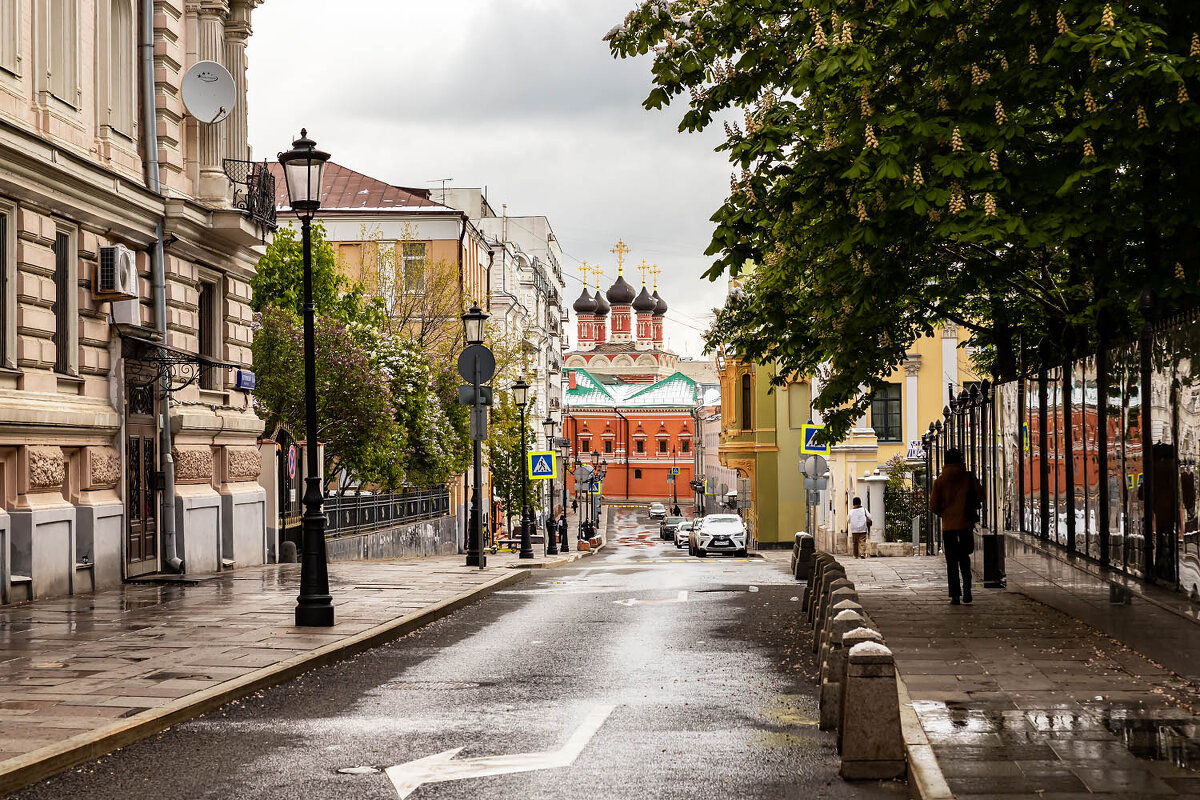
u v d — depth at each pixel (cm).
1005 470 2220
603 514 14938
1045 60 1360
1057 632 1524
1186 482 1177
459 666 1418
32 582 1952
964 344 2802
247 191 2783
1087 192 1460
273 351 3922
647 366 19012
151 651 1424
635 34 1652
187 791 847
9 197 1930
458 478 6006
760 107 1603
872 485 4909
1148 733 919
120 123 2344
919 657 1311
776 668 1381
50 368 2059
